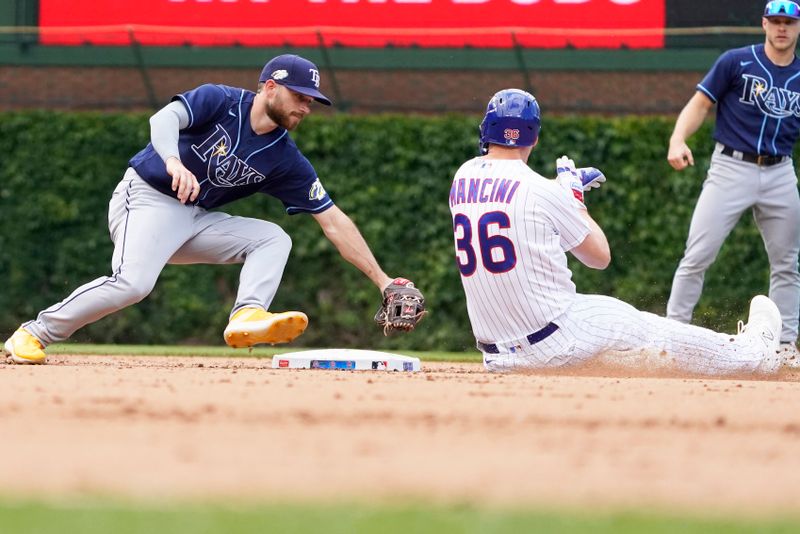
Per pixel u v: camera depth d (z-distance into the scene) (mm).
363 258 21344
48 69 42875
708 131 39688
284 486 8016
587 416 12523
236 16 43000
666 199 39781
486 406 13359
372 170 40844
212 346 41406
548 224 18766
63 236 41750
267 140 20359
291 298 41188
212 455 9477
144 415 12156
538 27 42094
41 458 9172
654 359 19125
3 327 41688
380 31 42156
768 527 6562
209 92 19969
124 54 42844
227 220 21109
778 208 26484
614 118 40312
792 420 12445
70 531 6102
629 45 41188
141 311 41469
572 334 18938
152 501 7258
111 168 41750
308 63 20047
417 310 20766
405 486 8070
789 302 27109
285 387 15656
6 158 41781
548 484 8273
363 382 16875
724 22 41406
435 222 40688
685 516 6945
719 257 38969
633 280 39719
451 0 42250
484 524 6520
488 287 19031
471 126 40656
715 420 12336
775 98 25859
